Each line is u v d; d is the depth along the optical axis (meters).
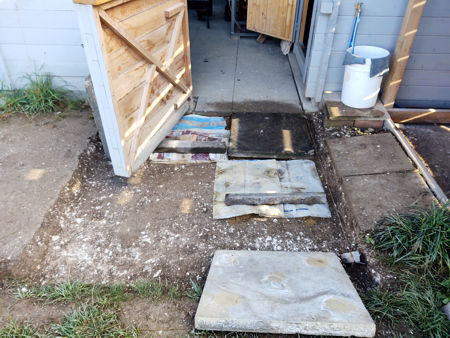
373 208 2.63
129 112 2.84
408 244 2.34
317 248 2.59
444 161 3.32
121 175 3.10
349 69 3.50
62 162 3.26
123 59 2.60
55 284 2.30
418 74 4.00
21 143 3.50
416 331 1.97
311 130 3.75
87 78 2.80
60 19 3.68
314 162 3.37
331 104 3.75
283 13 5.09
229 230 2.71
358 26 3.53
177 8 3.24
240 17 6.56
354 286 2.29
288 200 2.86
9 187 2.95
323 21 3.46
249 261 2.32
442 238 2.27
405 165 3.02
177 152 3.45
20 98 4.01
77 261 2.47
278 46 5.78
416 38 3.74
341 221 2.79
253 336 1.95
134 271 2.41
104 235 2.67
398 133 3.42
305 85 4.28
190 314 2.09
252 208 2.85
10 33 3.76
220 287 2.10
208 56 5.39
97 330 1.96
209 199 2.98
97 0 2.08
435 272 2.23
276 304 1.96
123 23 2.50
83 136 3.63
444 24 3.62
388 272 2.28
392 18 3.45
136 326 2.02
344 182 2.90
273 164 3.28
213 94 4.35
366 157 3.14
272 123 3.79
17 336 1.94
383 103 3.81
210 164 3.37
